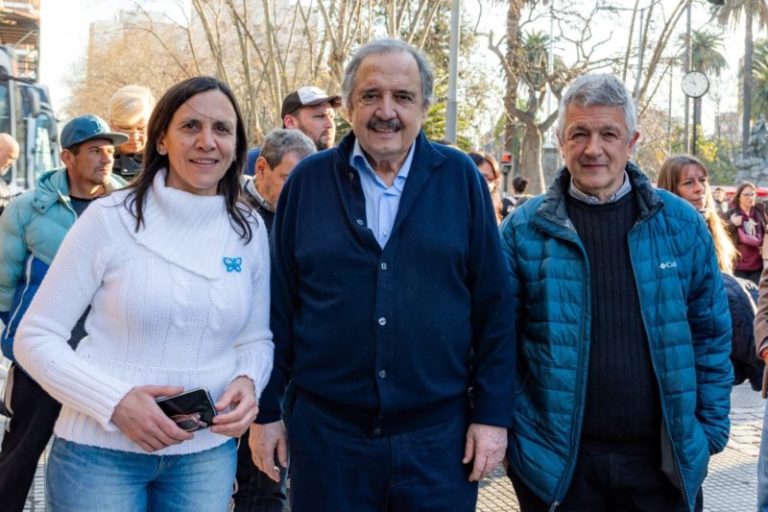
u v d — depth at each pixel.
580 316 3.05
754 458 6.09
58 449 2.68
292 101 5.70
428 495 2.92
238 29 20.12
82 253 2.62
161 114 2.71
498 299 3.02
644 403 3.06
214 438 2.77
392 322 2.87
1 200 8.01
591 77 3.09
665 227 3.08
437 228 2.91
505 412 2.98
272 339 3.09
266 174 4.23
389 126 2.90
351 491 2.94
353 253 2.90
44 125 14.02
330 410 2.97
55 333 2.61
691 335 3.17
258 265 2.89
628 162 3.14
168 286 2.62
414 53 2.96
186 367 2.66
